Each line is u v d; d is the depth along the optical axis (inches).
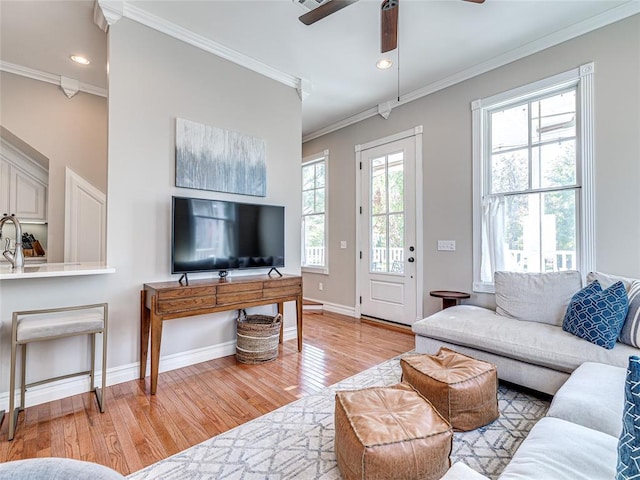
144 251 104.7
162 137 108.3
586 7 100.0
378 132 175.3
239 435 73.2
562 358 80.7
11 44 115.0
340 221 196.9
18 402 84.2
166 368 109.7
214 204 115.0
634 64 98.7
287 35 114.4
